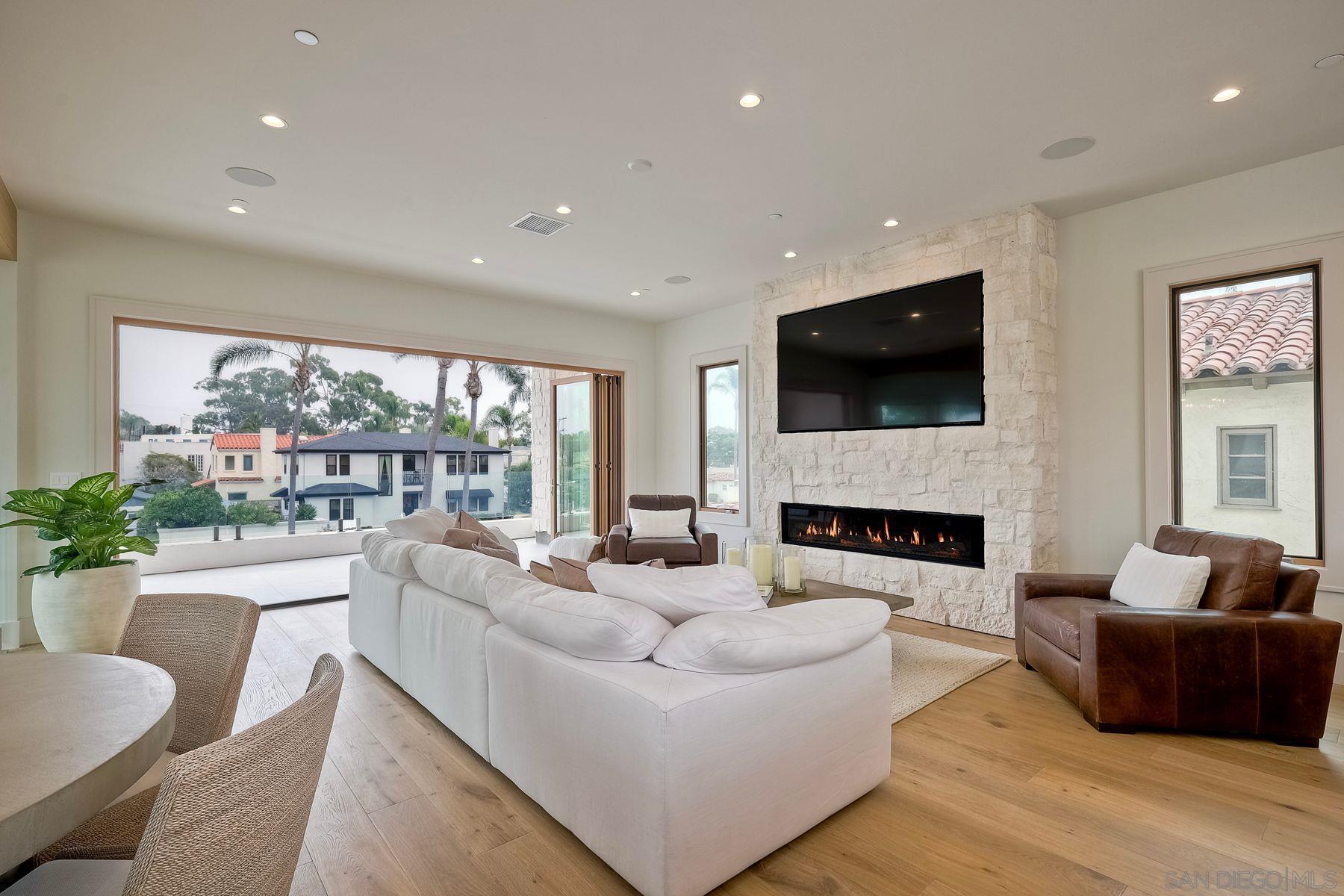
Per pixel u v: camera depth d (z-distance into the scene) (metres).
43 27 2.25
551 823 1.98
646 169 3.45
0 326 3.84
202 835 0.69
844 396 5.07
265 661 3.58
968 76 2.61
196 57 2.45
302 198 3.81
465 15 2.22
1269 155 3.32
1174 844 1.87
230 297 4.73
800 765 1.85
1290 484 3.45
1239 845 1.87
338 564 7.04
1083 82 2.65
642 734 1.59
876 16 2.24
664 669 1.75
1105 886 1.68
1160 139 3.14
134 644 1.57
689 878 1.57
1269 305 3.54
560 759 1.88
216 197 3.79
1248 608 2.71
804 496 5.40
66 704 1.10
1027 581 3.46
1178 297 3.82
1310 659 2.50
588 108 2.84
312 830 1.93
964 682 3.24
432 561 2.82
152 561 6.50
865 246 4.76
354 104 2.80
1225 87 2.70
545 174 3.51
